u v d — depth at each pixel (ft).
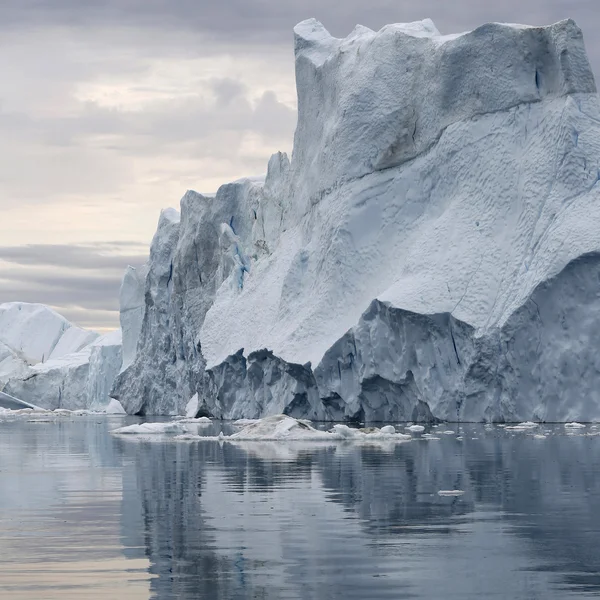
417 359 245.65
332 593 53.88
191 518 80.28
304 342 280.10
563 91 248.93
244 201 393.29
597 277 221.05
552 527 73.46
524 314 225.56
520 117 257.96
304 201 321.73
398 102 285.84
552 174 243.81
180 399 415.85
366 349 255.50
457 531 72.18
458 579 56.80
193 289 405.80
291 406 292.81
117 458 146.10
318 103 323.16
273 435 186.91
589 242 221.87
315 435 185.06
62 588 55.47
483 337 230.89
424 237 262.06
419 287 248.32
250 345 319.88
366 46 301.43
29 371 621.31
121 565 61.57
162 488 102.42
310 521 77.71
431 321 240.94
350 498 91.45
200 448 166.09
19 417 419.95
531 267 231.71
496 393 231.91
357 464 126.72
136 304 493.77
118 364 537.65
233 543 68.49
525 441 165.37
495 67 262.67
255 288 338.13
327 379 267.80
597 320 220.23
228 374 331.57
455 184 267.18
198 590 54.80
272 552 65.10
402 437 180.45
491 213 254.06
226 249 380.78
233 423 291.79
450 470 116.78
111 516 82.07
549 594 53.16
